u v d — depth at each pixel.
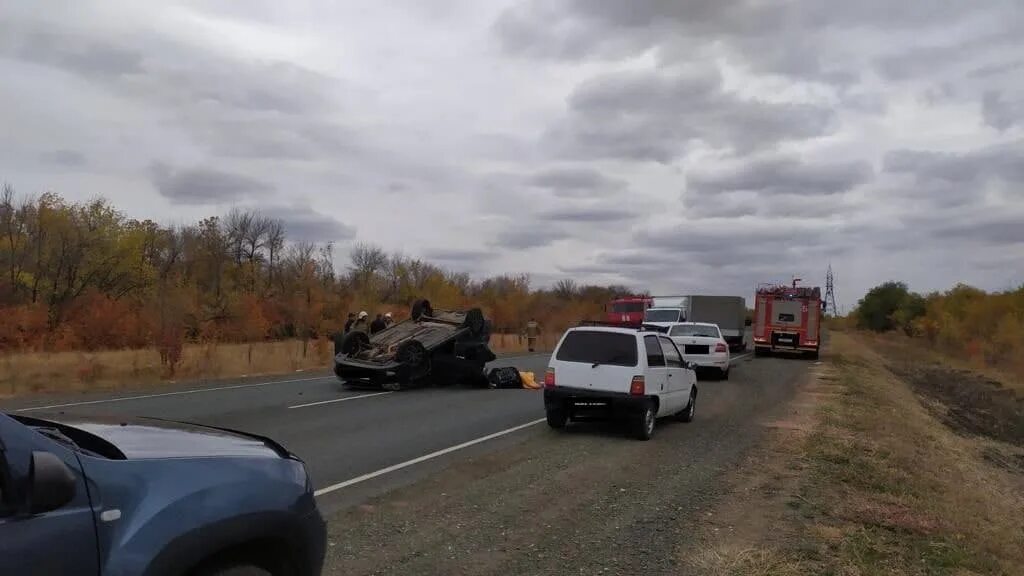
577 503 7.62
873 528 7.07
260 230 53.22
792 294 35.44
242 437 3.98
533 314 51.72
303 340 31.88
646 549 6.21
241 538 3.27
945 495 9.18
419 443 10.92
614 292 82.62
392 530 6.49
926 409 24.12
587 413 11.73
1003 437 21.08
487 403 16.05
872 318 104.62
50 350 27.28
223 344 31.81
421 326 20.17
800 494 8.24
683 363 13.61
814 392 19.78
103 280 36.78
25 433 2.73
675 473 9.20
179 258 49.22
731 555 6.08
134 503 2.94
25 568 2.55
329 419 13.11
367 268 57.22
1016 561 6.79
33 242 35.97
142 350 26.70
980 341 50.75
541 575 5.55
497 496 7.80
